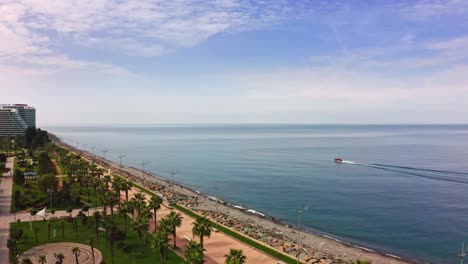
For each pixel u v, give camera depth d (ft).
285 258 290.35
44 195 447.83
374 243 369.50
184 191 623.77
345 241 376.27
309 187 636.48
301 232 402.72
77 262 248.52
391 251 348.38
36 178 554.87
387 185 652.48
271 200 552.41
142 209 315.37
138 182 654.94
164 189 598.75
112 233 286.05
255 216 470.80
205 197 579.89
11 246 273.33
